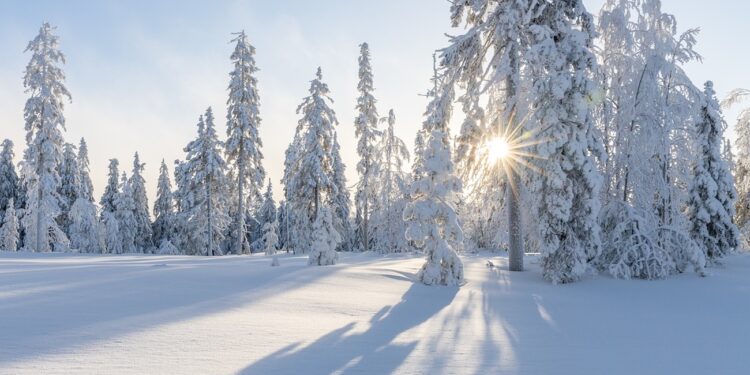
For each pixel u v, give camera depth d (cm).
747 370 559
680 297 1291
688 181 2069
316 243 1816
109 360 480
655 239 1734
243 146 3862
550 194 1523
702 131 2225
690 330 841
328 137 3809
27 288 936
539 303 1138
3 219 4909
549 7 1764
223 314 781
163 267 1508
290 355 545
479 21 1973
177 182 5478
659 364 576
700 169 2158
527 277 1611
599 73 1958
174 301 873
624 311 1058
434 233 1407
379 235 3597
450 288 1331
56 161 3728
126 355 504
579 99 1512
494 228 2367
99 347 530
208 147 4372
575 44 1595
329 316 841
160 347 548
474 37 1930
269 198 6531
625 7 2017
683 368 560
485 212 2259
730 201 2183
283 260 2219
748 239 3225
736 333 819
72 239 4919
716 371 551
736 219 3378
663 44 1967
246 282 1186
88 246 4925
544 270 1551
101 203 5750
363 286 1252
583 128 1538
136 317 708
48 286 976
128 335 594
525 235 2033
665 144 1936
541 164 1547
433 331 751
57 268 1441
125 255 3150
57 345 525
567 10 1752
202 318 736
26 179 3888
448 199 1482
